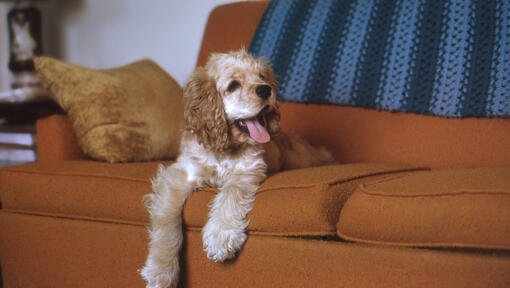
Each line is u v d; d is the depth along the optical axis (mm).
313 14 2486
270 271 1512
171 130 2312
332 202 1493
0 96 3320
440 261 1277
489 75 1939
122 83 2234
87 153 2115
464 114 1996
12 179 1958
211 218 1577
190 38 3547
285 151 2205
